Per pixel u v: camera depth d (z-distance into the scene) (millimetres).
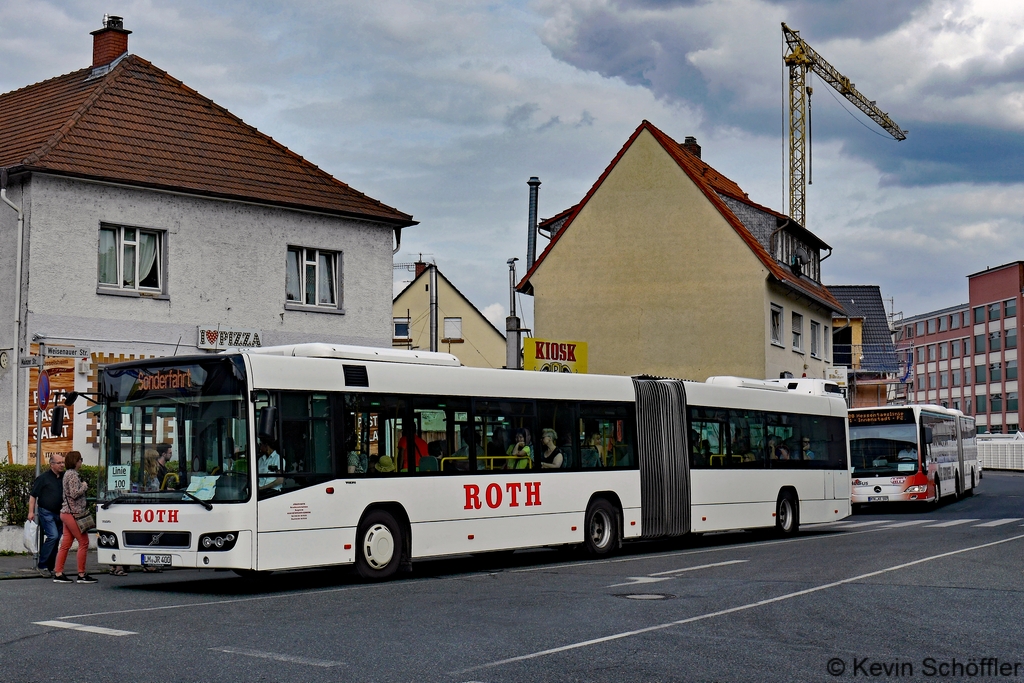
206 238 27547
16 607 13492
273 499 15359
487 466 18688
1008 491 48375
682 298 45281
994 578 16094
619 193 46594
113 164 26000
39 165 24406
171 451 15641
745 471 24469
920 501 36500
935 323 133125
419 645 10422
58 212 24859
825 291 54469
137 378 16031
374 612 12789
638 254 46062
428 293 70000
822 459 27266
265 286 28625
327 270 30438
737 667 9391
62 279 24844
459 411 18328
